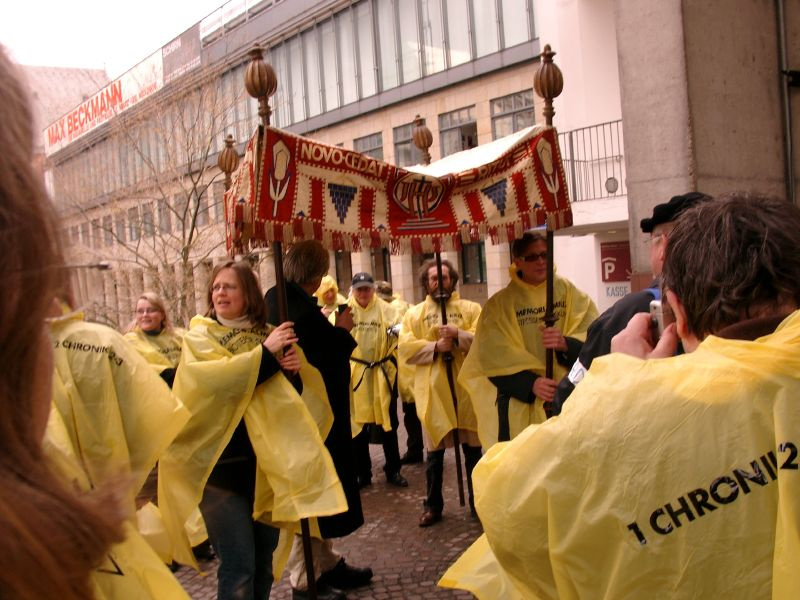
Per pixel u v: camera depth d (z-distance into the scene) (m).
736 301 1.24
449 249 3.65
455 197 3.70
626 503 1.15
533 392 3.92
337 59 21.94
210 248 13.23
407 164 20.45
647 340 1.68
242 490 3.34
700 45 4.64
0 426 0.62
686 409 1.15
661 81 4.68
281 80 23.78
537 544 1.27
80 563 0.63
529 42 17.19
